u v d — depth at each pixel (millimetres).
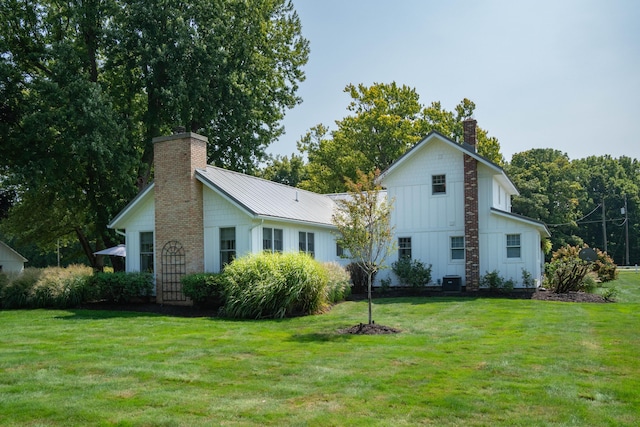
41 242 33531
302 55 35281
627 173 86812
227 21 28969
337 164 46031
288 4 34938
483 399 6637
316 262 16781
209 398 6949
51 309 18828
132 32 26656
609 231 70625
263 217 18469
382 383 7445
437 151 24547
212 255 19219
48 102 23594
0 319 15836
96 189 27766
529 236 22656
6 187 28969
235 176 21875
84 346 10820
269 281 15328
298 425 5895
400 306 17750
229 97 29062
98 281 19500
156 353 9961
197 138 19391
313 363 8844
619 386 7129
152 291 19516
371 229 12758
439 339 10938
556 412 6141
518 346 10000
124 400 6906
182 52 26406
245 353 9867
